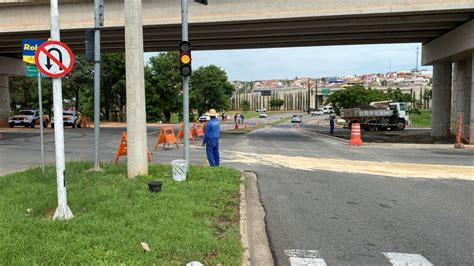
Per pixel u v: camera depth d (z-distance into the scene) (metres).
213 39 29.78
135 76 9.30
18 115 38.28
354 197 8.92
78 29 25.91
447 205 8.20
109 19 25.08
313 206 8.10
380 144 21.97
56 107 5.99
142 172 9.45
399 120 40.88
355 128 21.81
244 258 4.80
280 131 38.34
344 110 43.53
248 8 23.30
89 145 20.14
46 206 6.45
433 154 17.31
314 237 6.18
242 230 5.80
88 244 4.80
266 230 6.53
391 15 22.58
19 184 8.30
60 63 6.06
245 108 151.12
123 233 5.23
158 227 5.52
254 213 7.56
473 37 21.98
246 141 23.94
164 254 4.70
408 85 145.75
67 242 4.86
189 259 4.60
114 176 9.30
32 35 29.27
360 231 6.48
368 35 28.17
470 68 27.70
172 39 29.81
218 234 5.58
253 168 12.94
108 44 33.69
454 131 32.34
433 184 10.41
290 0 22.72
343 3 22.19
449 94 29.97
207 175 9.86
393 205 8.20
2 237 4.93
